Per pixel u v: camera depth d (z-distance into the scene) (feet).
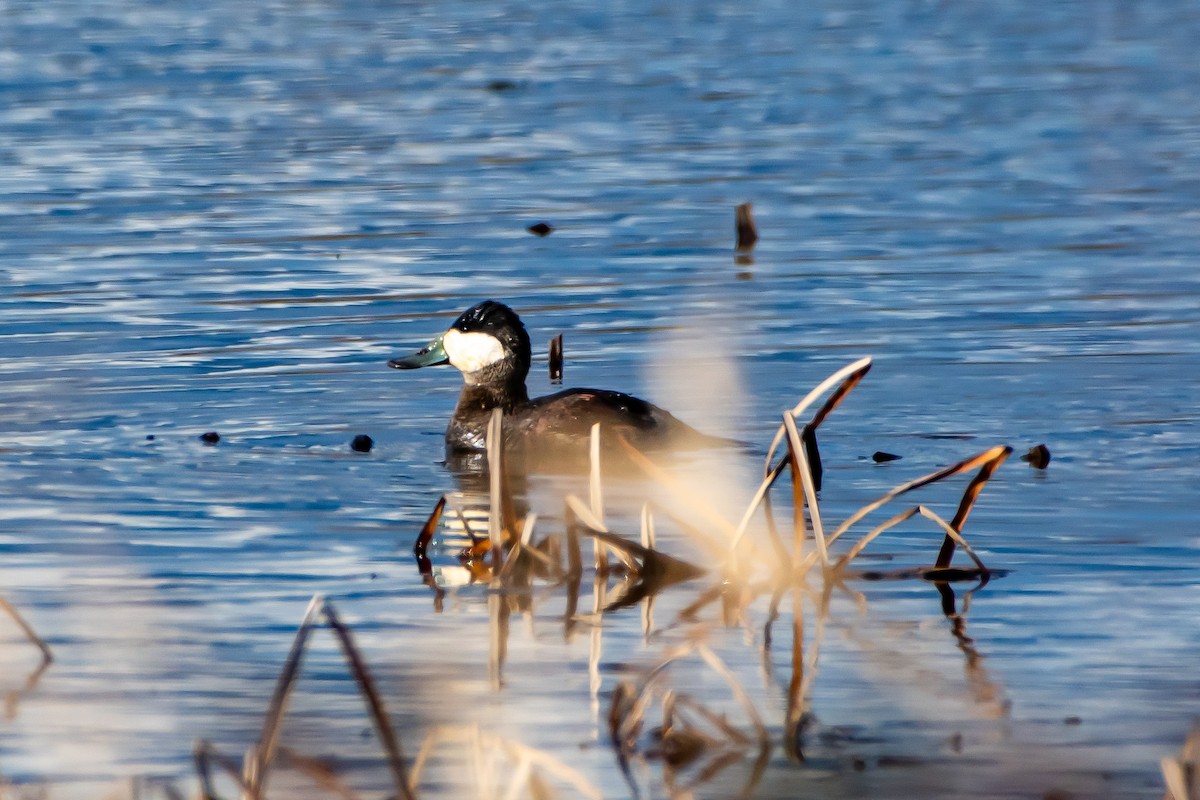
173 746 24.21
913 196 78.07
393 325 56.85
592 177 82.94
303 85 111.96
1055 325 54.90
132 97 106.11
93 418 45.85
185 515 36.73
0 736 24.54
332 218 73.51
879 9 159.53
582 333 55.57
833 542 34.24
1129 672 26.78
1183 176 81.82
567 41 135.74
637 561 32.58
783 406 47.06
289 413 47.09
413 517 36.96
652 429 42.83
